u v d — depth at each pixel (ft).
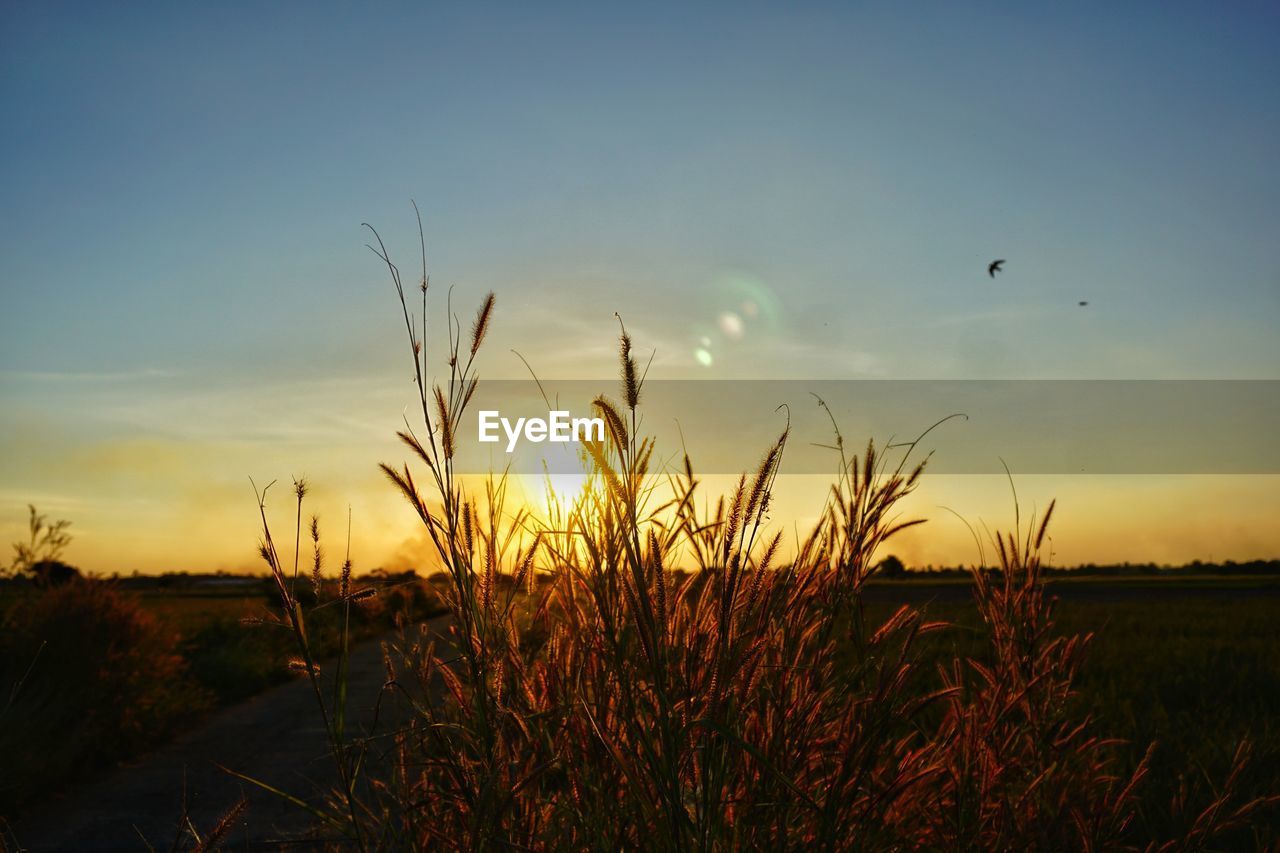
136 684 32.81
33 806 23.39
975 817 9.48
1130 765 18.88
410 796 8.14
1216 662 50.31
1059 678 11.45
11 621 33.19
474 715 8.04
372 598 7.92
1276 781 17.03
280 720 36.68
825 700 8.57
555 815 7.76
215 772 26.91
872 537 9.27
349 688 36.63
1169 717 29.48
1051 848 9.56
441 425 7.79
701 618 8.07
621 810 7.73
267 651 52.54
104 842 20.16
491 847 7.48
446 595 8.02
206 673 45.11
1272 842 13.97
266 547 7.47
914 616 9.18
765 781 7.91
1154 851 11.69
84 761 27.71
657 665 7.06
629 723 7.22
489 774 7.25
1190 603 132.98
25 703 26.50
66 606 33.71
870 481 9.23
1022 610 11.61
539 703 8.59
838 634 9.43
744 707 7.92
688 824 6.77
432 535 7.73
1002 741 10.45
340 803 9.66
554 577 9.15
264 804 21.84
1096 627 79.87
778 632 8.53
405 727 8.32
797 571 9.04
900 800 9.21
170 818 21.72
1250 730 22.75
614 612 8.16
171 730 34.60
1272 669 47.83
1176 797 14.65
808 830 8.13
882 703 8.33
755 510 7.21
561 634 9.06
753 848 7.54
